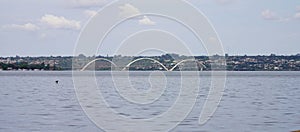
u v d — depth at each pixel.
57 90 76.88
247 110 41.94
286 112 40.25
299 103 50.12
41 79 136.25
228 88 85.25
